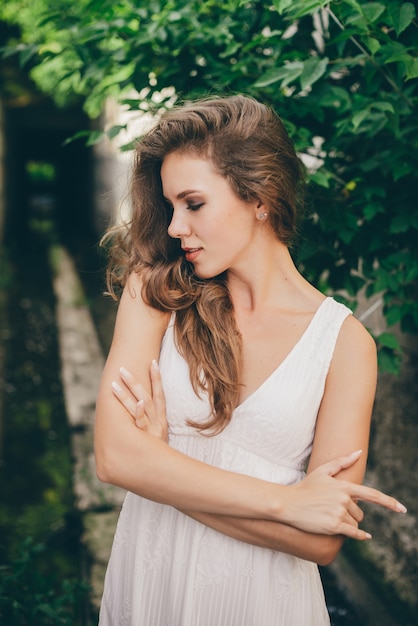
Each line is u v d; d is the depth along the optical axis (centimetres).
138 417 153
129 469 149
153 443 149
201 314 157
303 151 264
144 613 161
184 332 159
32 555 298
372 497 142
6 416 632
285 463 156
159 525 162
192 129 148
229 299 161
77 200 2786
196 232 152
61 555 397
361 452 150
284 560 157
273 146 154
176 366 160
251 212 154
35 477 501
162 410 158
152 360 161
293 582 156
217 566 156
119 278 173
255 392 154
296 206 165
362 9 208
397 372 265
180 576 157
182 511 149
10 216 2058
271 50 274
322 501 142
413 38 222
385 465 379
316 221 260
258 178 150
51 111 2125
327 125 270
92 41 285
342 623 331
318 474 145
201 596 156
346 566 375
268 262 161
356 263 265
